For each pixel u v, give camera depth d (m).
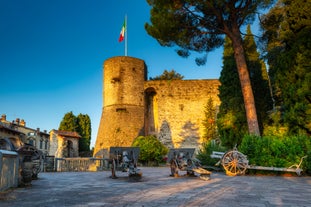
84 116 50.19
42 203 4.60
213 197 5.11
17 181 6.95
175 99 33.41
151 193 5.71
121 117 31.84
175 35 15.21
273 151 11.10
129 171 9.46
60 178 10.12
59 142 37.00
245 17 15.51
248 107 13.60
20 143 9.52
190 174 10.66
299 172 10.22
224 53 20.14
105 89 34.06
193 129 32.38
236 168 11.29
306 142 10.95
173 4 14.31
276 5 16.16
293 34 13.46
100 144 32.16
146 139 23.81
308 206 4.20
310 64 12.38
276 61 15.72
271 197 5.10
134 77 33.56
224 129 16.67
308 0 12.95
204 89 33.34
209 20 15.81
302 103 12.17
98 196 5.36
